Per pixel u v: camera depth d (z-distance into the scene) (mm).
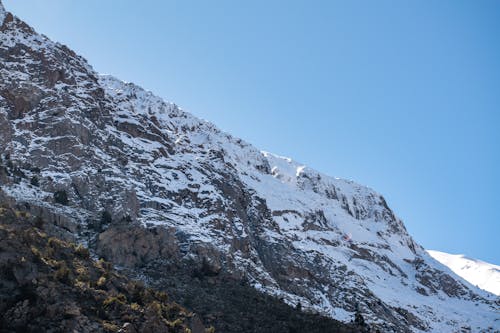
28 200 141625
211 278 154250
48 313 79812
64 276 88938
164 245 155375
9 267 83688
